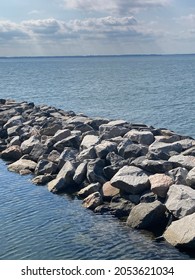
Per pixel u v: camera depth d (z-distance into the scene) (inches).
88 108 2481.5
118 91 3501.5
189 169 866.1
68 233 706.8
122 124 1284.4
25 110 1769.2
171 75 6003.9
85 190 869.2
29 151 1165.1
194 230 640.4
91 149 1005.2
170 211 718.5
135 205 789.9
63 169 960.9
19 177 1015.0
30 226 735.1
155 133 1214.3
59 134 1169.4
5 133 1414.9
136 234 699.4
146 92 3363.7
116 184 827.4
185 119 2005.4
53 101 2869.1
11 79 5570.9
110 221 753.6
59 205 831.7
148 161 878.4
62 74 6958.7
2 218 769.6
